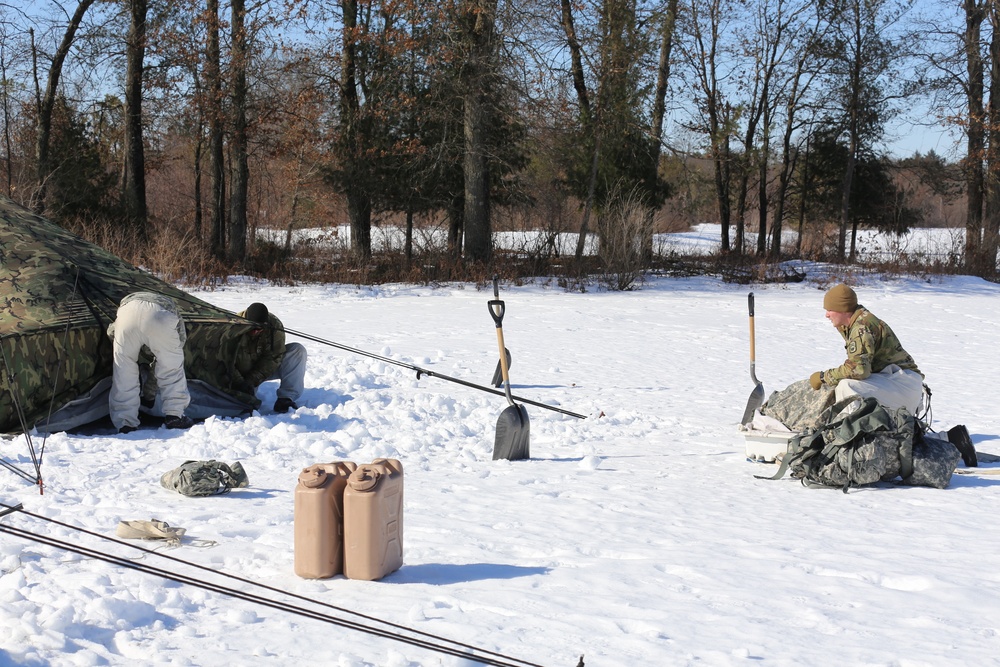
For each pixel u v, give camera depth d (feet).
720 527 19.08
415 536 17.87
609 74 101.76
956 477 24.53
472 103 96.63
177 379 28.86
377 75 105.29
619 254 90.53
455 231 114.32
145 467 23.34
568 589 15.03
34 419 27.14
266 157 115.96
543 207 107.14
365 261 96.17
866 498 21.99
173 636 12.74
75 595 13.88
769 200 149.38
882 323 24.67
